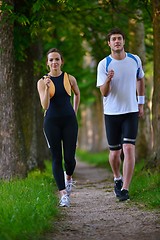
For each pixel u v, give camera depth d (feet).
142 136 77.61
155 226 26.00
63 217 29.66
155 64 47.55
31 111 65.92
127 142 34.86
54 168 34.06
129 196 35.70
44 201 31.07
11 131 48.57
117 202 34.81
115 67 34.81
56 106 33.35
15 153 48.80
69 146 33.60
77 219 29.01
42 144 86.02
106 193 42.47
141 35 75.05
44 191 36.76
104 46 74.69
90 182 58.70
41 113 82.33
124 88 34.88
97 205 34.32
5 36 47.73
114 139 36.09
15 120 48.91
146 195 34.22
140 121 77.71
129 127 34.81
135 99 35.17
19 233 22.93
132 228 25.95
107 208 32.60
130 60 35.01
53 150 33.81
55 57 33.40
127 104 34.94
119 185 37.06
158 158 46.85
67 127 33.42
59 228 26.43
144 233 24.64
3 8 46.65
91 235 24.79
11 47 48.16
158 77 47.16
